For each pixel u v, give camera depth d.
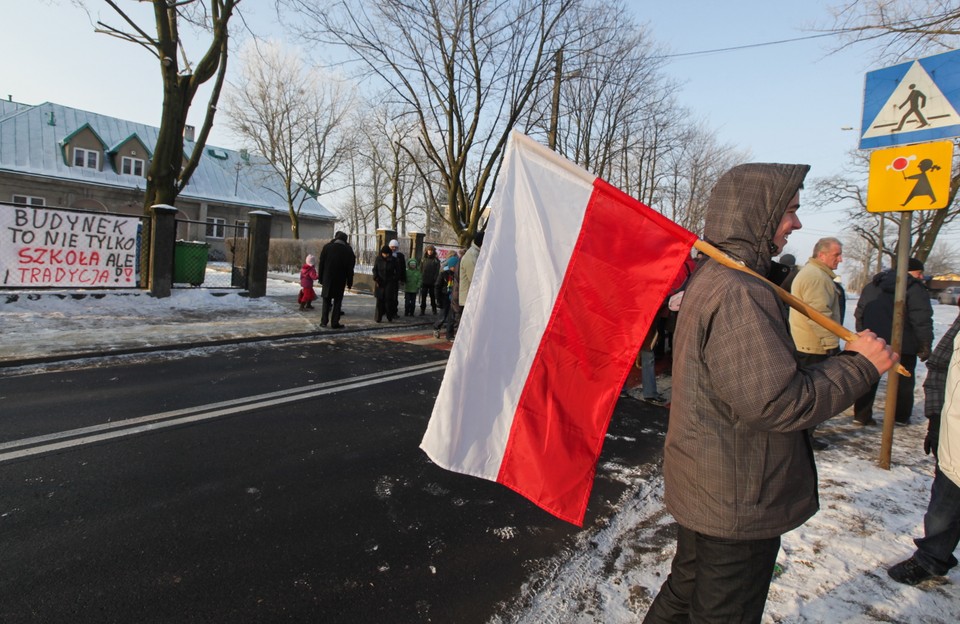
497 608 2.32
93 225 9.66
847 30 6.32
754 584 1.50
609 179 20.55
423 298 12.54
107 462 3.58
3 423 4.18
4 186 27.45
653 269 1.91
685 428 1.54
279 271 23.39
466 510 3.21
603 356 1.97
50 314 8.57
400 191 41.25
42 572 2.40
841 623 2.22
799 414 1.32
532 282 2.02
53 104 31.58
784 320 1.43
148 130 35.22
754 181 1.55
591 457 1.96
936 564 2.46
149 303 10.14
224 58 12.20
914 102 3.65
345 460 3.85
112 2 10.05
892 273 5.12
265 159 37.16
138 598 2.26
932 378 2.65
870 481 3.72
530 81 14.98
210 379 5.80
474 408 2.00
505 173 2.07
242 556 2.62
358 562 2.62
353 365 6.92
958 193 13.98
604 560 2.72
